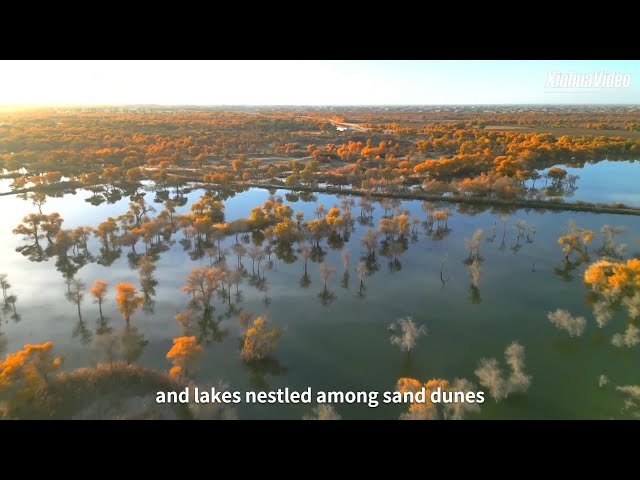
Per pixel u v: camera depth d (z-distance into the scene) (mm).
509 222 131000
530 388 60594
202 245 116188
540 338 73000
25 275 98875
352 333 75688
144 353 69750
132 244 110000
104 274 99625
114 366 62219
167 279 96312
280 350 70750
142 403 56062
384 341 73250
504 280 95062
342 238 121875
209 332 76688
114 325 77938
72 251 112312
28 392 53438
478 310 82688
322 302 86625
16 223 132250
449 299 87375
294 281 96188
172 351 58938
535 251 110375
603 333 73625
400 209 137750
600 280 84688
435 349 70688
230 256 108875
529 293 89000
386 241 118000
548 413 56156
